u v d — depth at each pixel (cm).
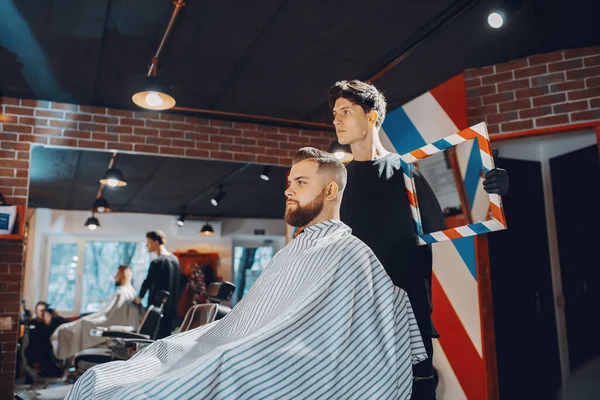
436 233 185
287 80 449
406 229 191
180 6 320
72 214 1005
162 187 819
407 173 195
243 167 654
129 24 350
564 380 446
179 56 400
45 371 718
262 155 562
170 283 581
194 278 1040
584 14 338
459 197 367
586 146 432
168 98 385
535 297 443
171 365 143
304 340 130
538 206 464
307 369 127
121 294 662
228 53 395
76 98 489
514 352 418
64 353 632
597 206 421
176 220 1066
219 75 437
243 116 541
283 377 124
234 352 122
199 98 493
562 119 388
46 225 985
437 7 332
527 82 402
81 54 395
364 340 137
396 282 186
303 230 164
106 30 359
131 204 977
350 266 141
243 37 370
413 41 376
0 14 337
